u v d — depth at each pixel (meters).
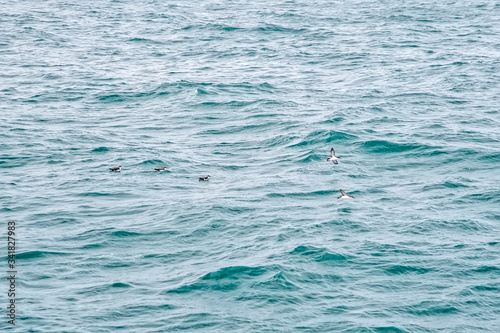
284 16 140.62
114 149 62.03
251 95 80.88
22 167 57.47
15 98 78.94
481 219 47.41
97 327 35.12
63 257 42.22
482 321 36.22
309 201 50.66
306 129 66.81
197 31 124.19
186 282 39.34
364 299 38.03
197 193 52.34
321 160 58.91
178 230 45.88
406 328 35.47
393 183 54.25
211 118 72.38
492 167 57.16
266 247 43.50
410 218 47.59
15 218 47.59
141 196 51.78
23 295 37.84
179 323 35.62
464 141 63.06
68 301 37.41
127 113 74.31
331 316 36.44
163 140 65.19
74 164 58.28
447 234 45.28
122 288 38.84
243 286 38.94
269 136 65.81
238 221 47.31
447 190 52.47
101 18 136.88
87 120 71.50
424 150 60.75
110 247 43.62
